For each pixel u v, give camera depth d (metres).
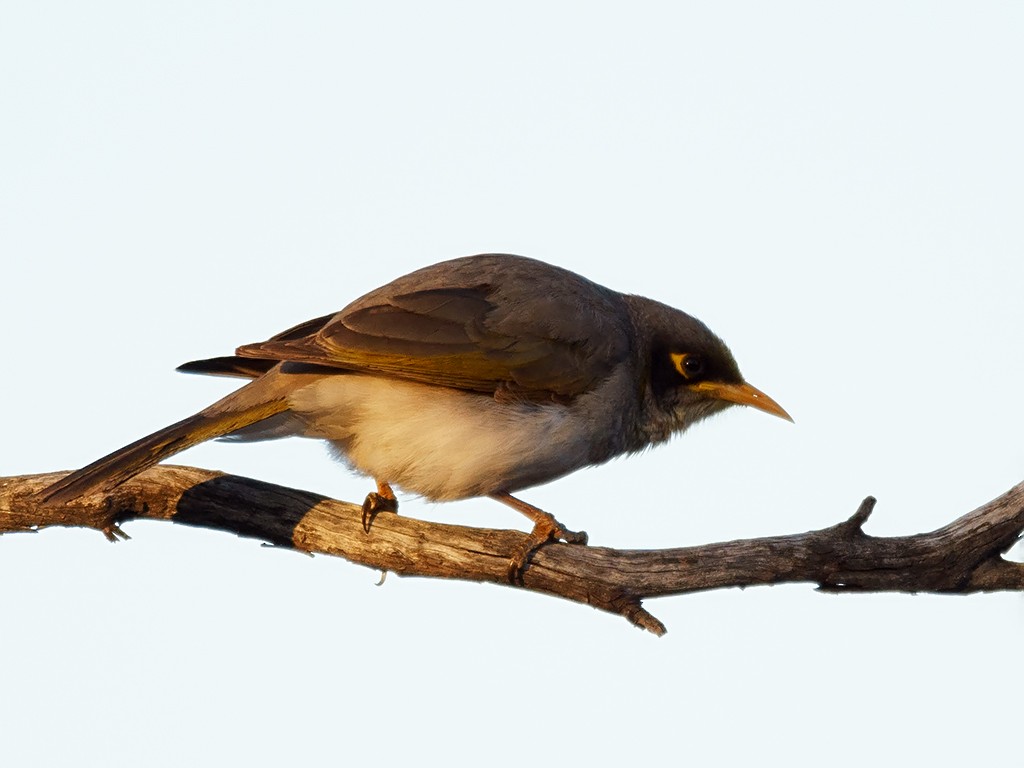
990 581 11.88
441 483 12.91
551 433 12.94
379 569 12.28
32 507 12.48
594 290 14.20
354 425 12.81
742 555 11.64
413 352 12.70
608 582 11.59
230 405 12.48
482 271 13.64
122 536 12.62
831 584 11.77
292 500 12.45
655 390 14.44
